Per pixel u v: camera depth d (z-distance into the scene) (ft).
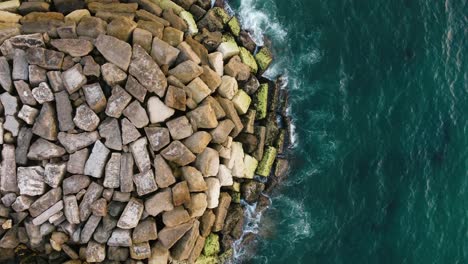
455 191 118.21
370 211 114.32
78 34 93.09
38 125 89.40
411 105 118.83
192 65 96.43
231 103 103.60
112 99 91.15
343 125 116.26
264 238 111.96
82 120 90.48
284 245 112.37
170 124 94.79
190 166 97.25
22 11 96.78
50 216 90.74
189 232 97.04
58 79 90.07
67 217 90.89
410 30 121.90
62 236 92.53
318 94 116.06
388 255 113.50
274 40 114.83
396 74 119.44
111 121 91.71
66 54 90.99
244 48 110.93
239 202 108.88
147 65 92.68
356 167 115.44
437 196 117.19
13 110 89.81
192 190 96.27
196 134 96.84
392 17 121.90
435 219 116.16
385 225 114.32
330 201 114.21
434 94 120.16
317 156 115.03
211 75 100.17
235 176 105.91
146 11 100.99
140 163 92.02
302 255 112.06
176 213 94.73
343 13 120.16
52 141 90.79
